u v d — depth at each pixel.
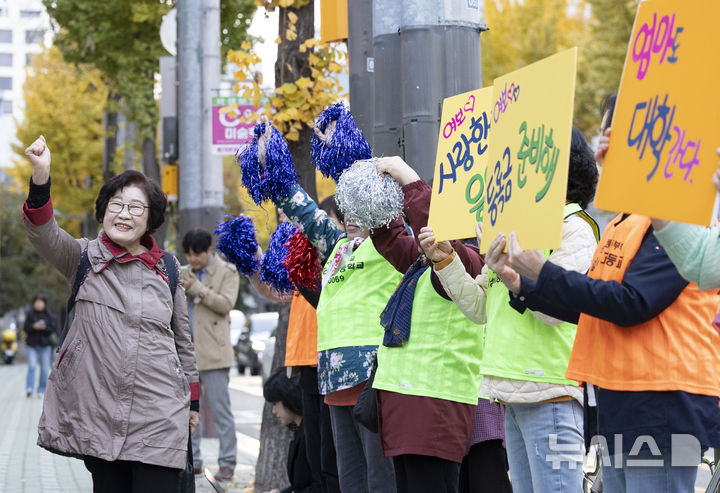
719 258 5.04
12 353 75.38
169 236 43.09
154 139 36.09
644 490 5.48
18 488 14.70
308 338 10.34
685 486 5.44
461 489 8.23
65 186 56.22
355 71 11.50
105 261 8.28
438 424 7.19
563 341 6.69
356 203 7.58
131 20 34.44
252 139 8.85
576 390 6.69
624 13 39.31
